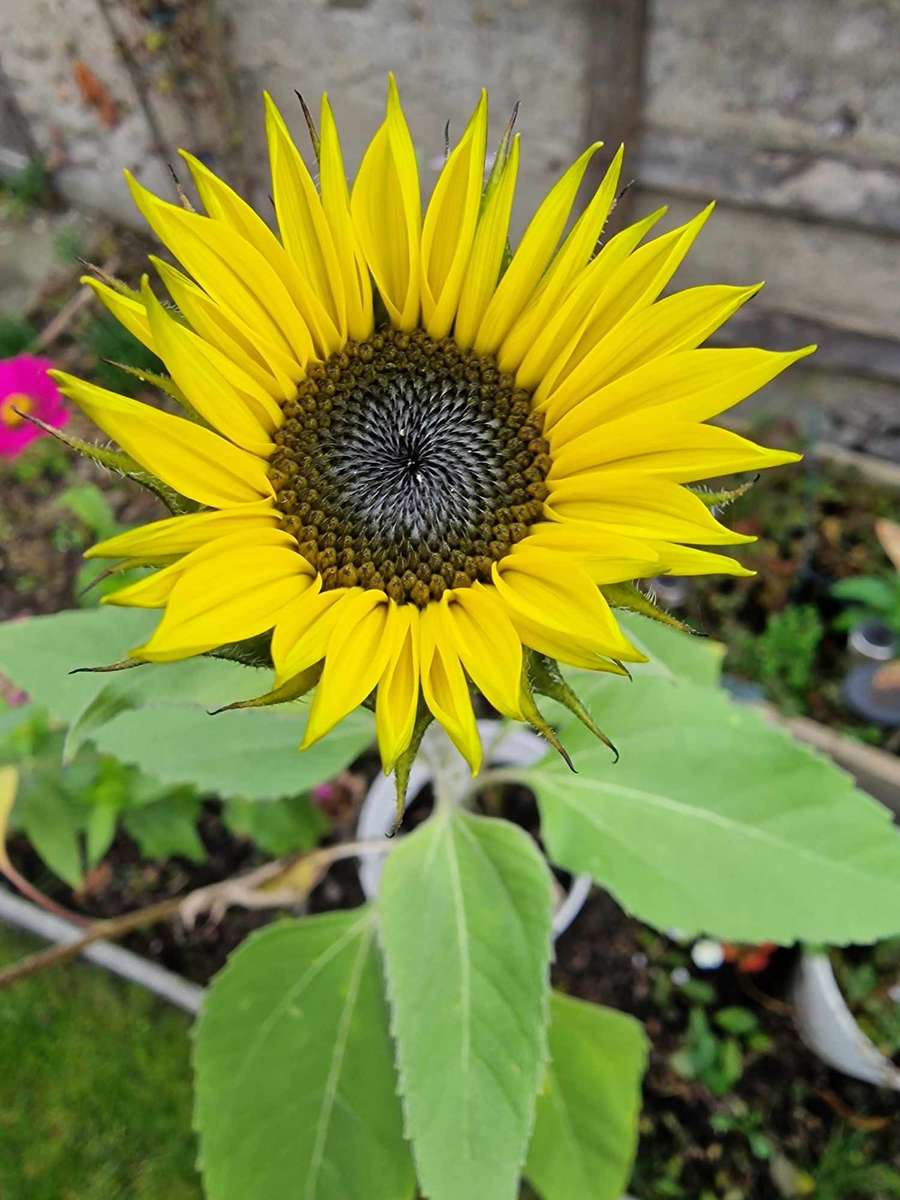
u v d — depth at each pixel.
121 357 0.54
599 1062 0.29
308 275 0.20
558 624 0.17
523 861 0.25
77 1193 0.37
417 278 0.20
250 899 0.33
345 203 0.19
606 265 0.18
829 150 0.45
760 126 0.45
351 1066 0.28
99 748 0.27
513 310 0.20
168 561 0.18
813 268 0.49
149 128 0.63
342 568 0.20
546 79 0.49
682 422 0.18
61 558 0.51
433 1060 0.23
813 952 0.33
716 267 0.51
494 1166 0.22
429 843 0.26
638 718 0.27
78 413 0.53
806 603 0.44
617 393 0.19
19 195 0.70
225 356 0.20
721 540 0.17
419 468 0.21
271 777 0.27
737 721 0.27
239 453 0.19
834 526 0.46
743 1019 0.35
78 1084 0.38
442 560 0.20
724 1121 0.34
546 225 0.19
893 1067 0.31
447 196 0.19
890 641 0.40
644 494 0.19
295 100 0.58
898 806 0.38
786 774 0.26
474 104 0.52
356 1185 0.27
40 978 0.40
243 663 0.18
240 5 0.55
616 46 0.45
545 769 0.28
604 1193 0.28
